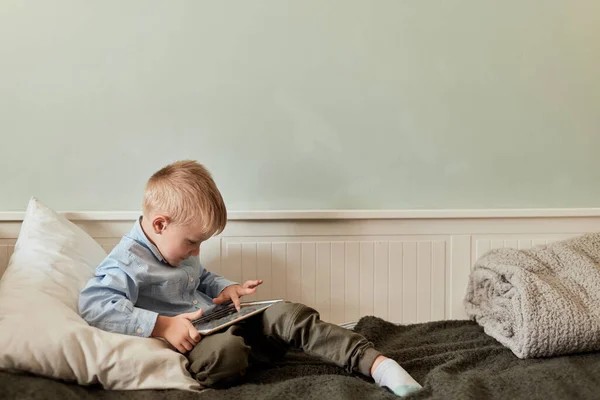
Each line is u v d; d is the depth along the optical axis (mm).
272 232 1644
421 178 1700
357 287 1671
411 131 1688
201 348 1167
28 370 1068
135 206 1628
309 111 1656
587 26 1711
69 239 1399
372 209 1691
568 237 1722
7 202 1596
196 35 1615
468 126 1702
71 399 1000
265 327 1266
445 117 1694
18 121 1587
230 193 1651
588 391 1087
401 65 1671
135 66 1605
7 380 997
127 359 1101
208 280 1487
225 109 1635
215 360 1131
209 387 1153
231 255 1636
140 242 1325
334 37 1647
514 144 1719
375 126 1678
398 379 1127
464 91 1693
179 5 1606
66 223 1471
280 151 1657
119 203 1626
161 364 1129
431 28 1672
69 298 1238
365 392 1097
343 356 1197
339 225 1656
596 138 1738
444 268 1690
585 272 1438
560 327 1296
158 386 1110
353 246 1664
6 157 1590
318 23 1642
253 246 1641
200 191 1279
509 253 1527
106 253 1585
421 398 1062
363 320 1556
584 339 1299
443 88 1688
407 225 1675
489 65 1694
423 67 1678
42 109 1591
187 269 1388
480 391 1097
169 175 1312
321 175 1673
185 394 1085
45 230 1396
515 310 1349
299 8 1634
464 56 1686
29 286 1214
